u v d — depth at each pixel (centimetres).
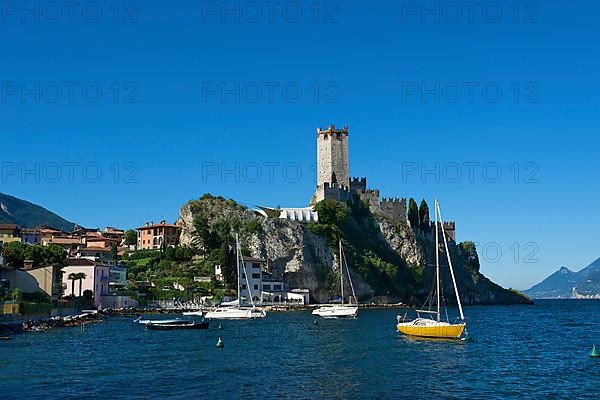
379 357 6962
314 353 7312
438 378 5591
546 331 11281
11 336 8769
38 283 12281
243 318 14150
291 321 13325
